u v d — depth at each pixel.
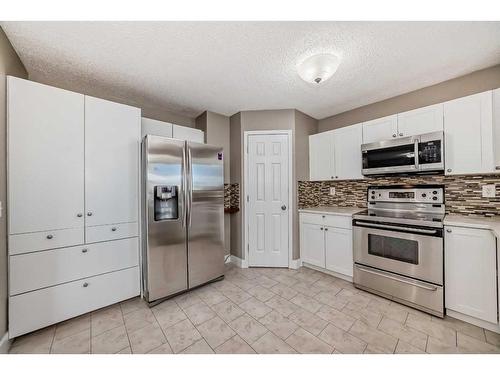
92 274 1.84
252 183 2.99
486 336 1.54
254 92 2.43
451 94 2.15
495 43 1.60
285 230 2.92
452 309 1.74
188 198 2.22
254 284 2.44
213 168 2.46
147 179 1.98
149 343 1.52
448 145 1.95
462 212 2.11
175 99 2.61
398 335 1.57
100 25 1.40
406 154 2.11
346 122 3.01
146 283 2.05
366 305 1.98
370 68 1.94
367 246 2.22
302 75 1.82
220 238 2.51
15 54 1.66
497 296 1.55
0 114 1.42
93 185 1.86
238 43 1.59
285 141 2.93
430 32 1.48
